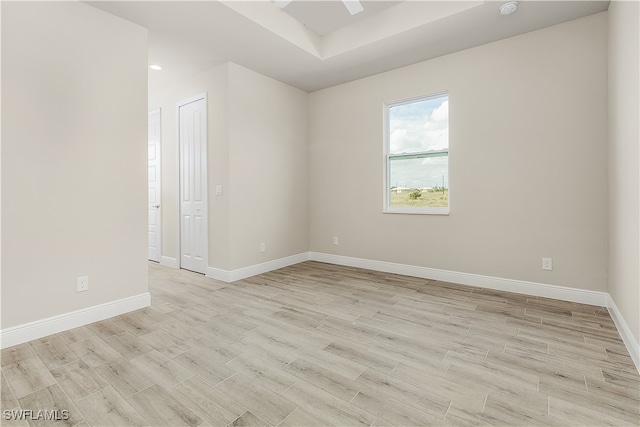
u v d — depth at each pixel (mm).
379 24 3221
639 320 1815
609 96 2643
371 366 1856
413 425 1377
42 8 2236
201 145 4047
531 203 3111
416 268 3902
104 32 2584
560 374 1759
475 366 1851
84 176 2467
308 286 3531
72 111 2396
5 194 2090
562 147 2939
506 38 3189
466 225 3506
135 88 2783
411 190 4023
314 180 4898
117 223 2670
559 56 2932
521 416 1427
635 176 1905
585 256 2863
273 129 4312
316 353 2014
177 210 4410
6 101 2084
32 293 2215
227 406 1501
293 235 4688
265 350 2053
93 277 2527
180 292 3314
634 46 1894
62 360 1921
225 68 3729
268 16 2982
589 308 2762
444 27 2979
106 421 1399
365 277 3902
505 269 3283
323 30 3561
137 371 1801
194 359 1938
